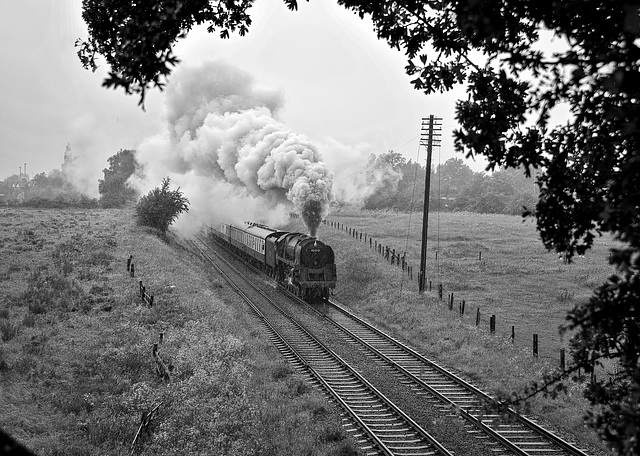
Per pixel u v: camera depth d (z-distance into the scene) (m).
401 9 8.79
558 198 7.43
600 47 6.04
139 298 25.23
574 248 7.49
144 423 13.71
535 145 7.34
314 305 32.06
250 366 19.30
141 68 6.84
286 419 15.16
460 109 7.61
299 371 19.92
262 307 30.61
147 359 18.28
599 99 6.38
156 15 6.95
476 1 6.17
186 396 15.32
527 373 19.16
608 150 6.71
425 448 13.54
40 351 18.11
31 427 13.48
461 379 18.56
